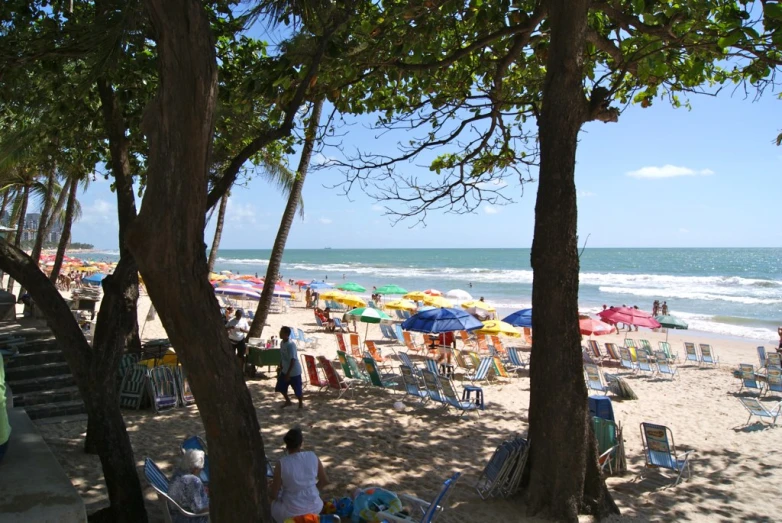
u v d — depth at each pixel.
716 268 78.31
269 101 6.53
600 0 6.27
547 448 5.34
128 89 6.65
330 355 15.54
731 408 10.84
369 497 4.92
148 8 2.14
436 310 12.88
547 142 5.35
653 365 15.16
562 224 5.28
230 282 25.67
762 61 6.52
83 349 4.02
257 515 2.67
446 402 9.34
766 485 6.67
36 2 5.93
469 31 7.73
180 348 2.49
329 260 122.44
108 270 43.91
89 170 9.97
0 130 10.33
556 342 5.30
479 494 5.76
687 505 6.01
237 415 2.60
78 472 5.79
